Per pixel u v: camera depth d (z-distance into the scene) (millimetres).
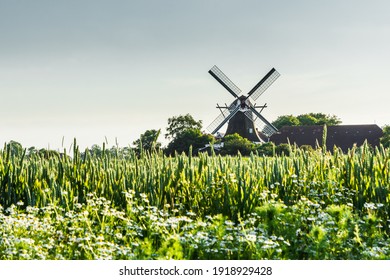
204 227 8648
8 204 11375
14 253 7594
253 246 7633
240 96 74188
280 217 8500
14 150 12500
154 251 7652
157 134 12789
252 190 11117
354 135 98188
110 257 7566
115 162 12398
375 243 8148
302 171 12062
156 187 11766
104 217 9820
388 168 11516
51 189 11258
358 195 11227
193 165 12695
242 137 81812
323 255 7660
